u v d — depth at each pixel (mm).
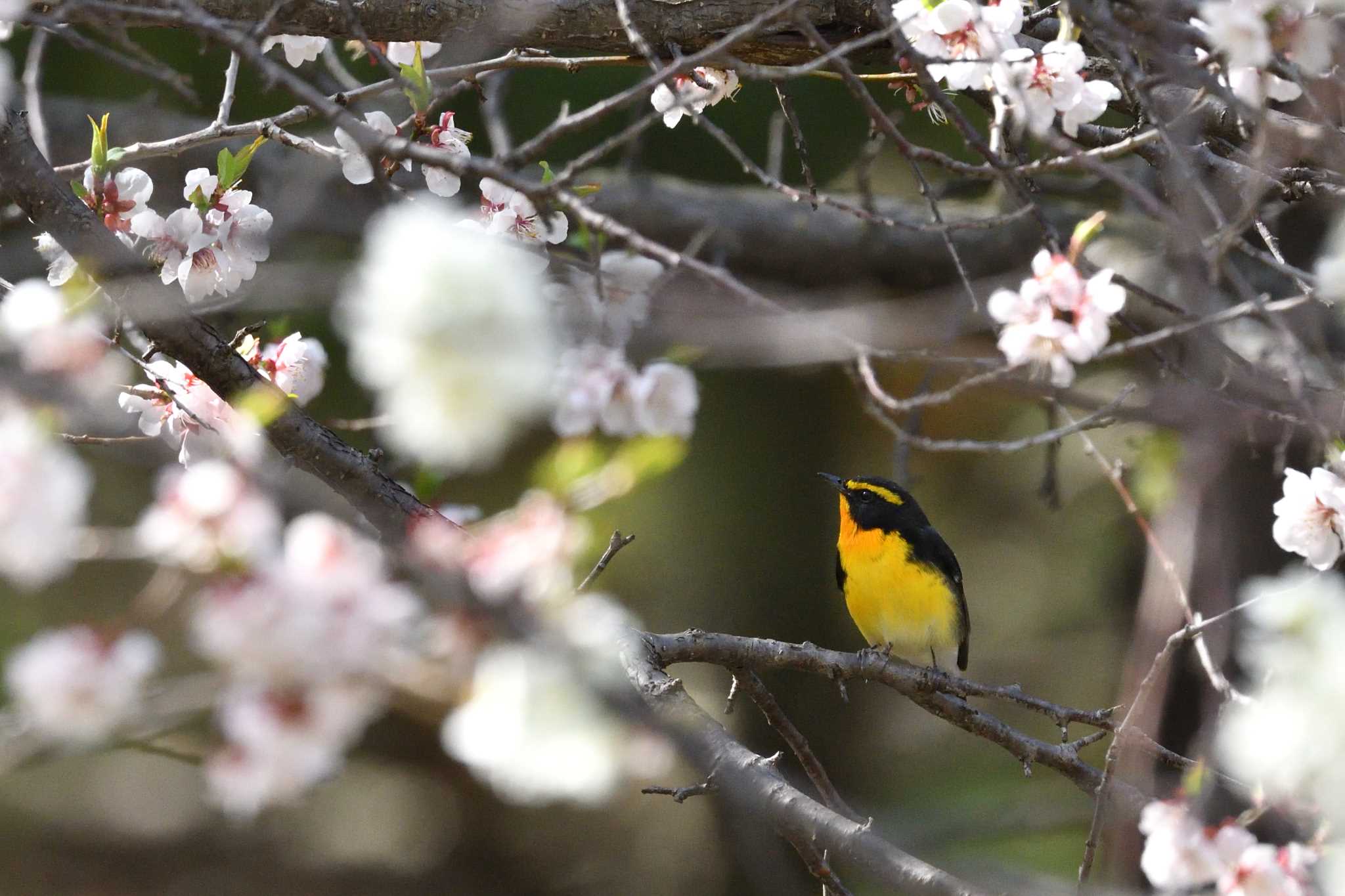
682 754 6285
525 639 4020
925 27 6816
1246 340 11164
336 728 3949
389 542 4496
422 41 8070
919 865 6293
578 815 23359
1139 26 6680
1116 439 14445
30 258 10844
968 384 6875
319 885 22594
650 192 14773
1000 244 14898
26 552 4090
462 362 3918
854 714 20500
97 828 23531
